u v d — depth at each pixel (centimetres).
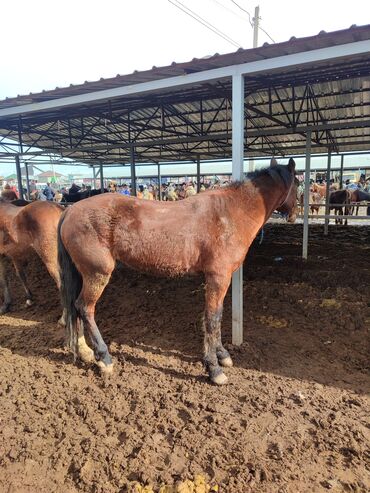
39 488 193
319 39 264
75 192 1482
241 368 308
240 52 293
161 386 282
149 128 816
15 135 1012
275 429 233
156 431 232
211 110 774
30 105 435
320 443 219
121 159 1437
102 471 201
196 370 305
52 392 277
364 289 469
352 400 262
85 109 743
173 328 383
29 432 235
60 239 300
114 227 280
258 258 673
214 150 1324
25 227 393
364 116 778
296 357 324
